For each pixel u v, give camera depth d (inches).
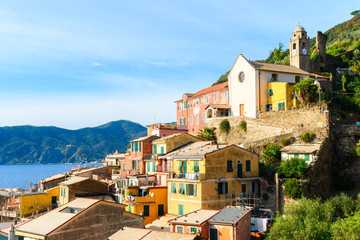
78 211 1523.1
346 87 3410.4
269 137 2475.4
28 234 1343.5
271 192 2095.2
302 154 2193.7
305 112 2568.9
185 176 2081.7
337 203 1834.4
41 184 2945.4
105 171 3240.7
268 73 3105.3
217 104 3469.5
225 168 2089.1
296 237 1435.8
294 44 3757.4
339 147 2358.5
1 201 3189.0
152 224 1943.9
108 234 1514.5
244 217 1594.5
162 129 3041.3
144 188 2160.4
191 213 1723.7
